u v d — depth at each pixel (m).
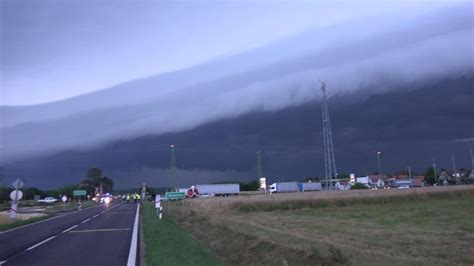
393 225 28.12
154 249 17.41
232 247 19.50
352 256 13.84
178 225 32.09
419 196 59.16
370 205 52.16
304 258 14.15
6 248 20.31
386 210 43.59
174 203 70.62
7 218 46.06
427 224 28.70
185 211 47.03
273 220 33.12
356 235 21.77
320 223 30.19
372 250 16.11
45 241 22.95
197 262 14.46
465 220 31.67
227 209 46.59
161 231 24.89
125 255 16.91
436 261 13.97
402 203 54.53
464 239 19.95
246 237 20.16
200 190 106.94
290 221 31.95
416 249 16.75
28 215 54.44
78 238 23.92
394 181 145.25
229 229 24.08
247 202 48.84
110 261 15.52
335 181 114.75
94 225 32.94
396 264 12.98
